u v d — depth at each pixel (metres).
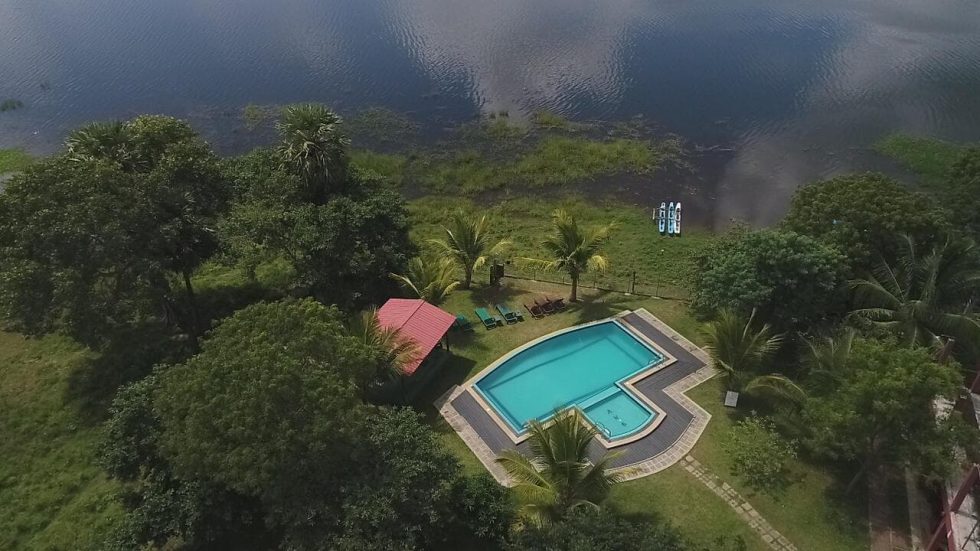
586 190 66.00
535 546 25.62
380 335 36.72
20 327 37.94
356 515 25.50
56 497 34.81
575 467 28.17
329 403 26.62
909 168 66.12
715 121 77.12
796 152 70.69
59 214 36.94
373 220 46.75
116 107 85.19
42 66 97.25
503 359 41.69
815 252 36.41
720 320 37.44
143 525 28.30
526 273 52.53
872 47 93.38
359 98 85.38
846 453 30.00
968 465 30.06
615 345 43.22
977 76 83.38
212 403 26.12
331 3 120.38
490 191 66.81
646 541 24.44
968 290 36.38
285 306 31.81
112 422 31.17
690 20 106.81
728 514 31.14
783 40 97.56
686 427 36.06
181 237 43.06
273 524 27.22
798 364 37.25
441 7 116.00
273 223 43.44
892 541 29.58
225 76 92.88
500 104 82.69
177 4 123.69
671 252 55.31
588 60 93.44
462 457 34.97
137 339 44.53
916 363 28.17
